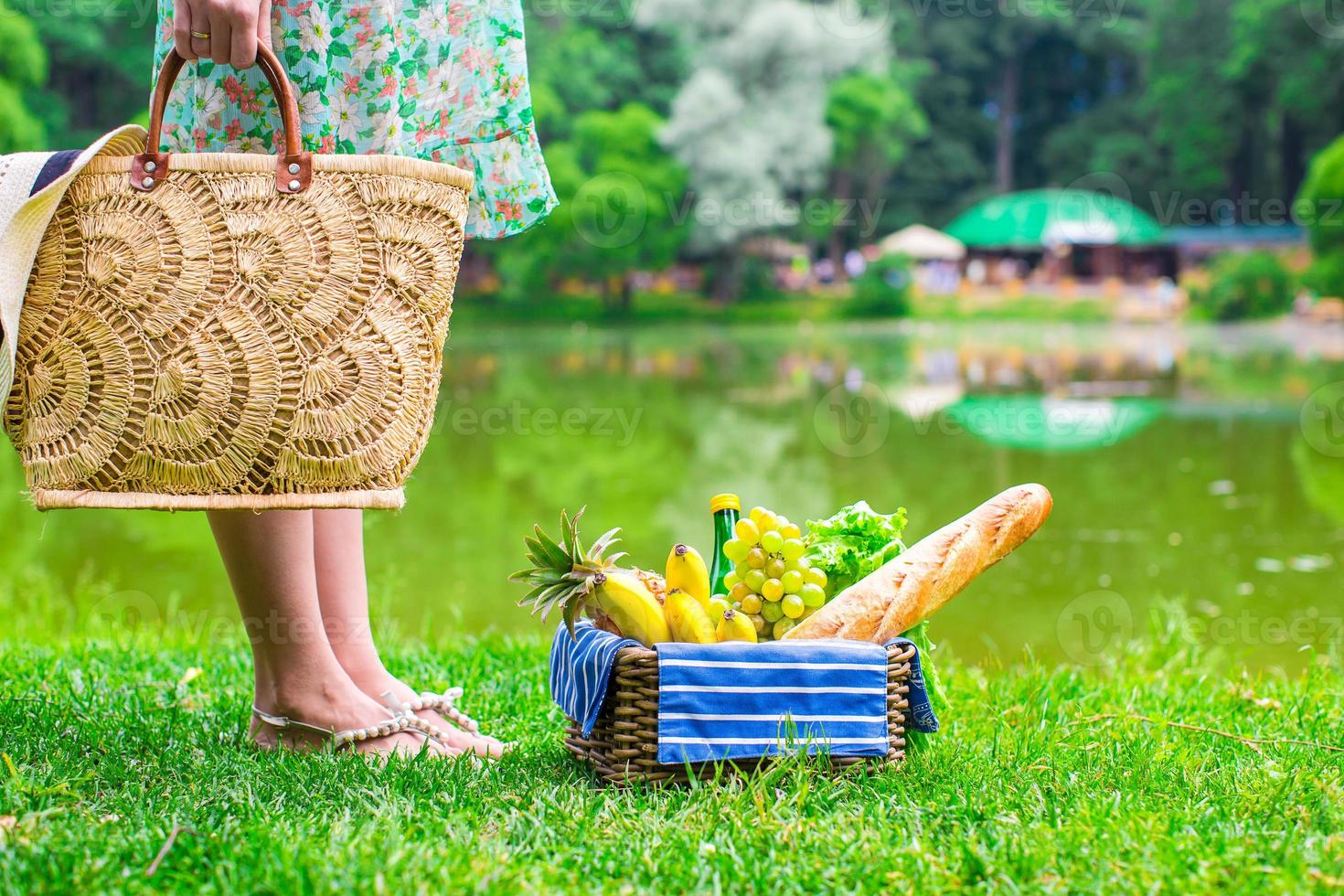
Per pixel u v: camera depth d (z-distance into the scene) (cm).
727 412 1230
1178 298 3028
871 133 3294
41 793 154
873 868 138
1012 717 219
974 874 137
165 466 146
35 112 2475
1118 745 193
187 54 147
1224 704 238
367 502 151
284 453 147
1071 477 819
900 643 176
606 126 2925
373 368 149
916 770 171
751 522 176
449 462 916
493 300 3066
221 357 145
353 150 185
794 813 151
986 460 911
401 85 192
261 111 181
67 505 146
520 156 210
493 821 153
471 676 253
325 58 181
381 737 192
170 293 144
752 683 163
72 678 237
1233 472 828
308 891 128
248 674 255
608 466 896
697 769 164
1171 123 3628
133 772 168
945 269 3603
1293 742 195
